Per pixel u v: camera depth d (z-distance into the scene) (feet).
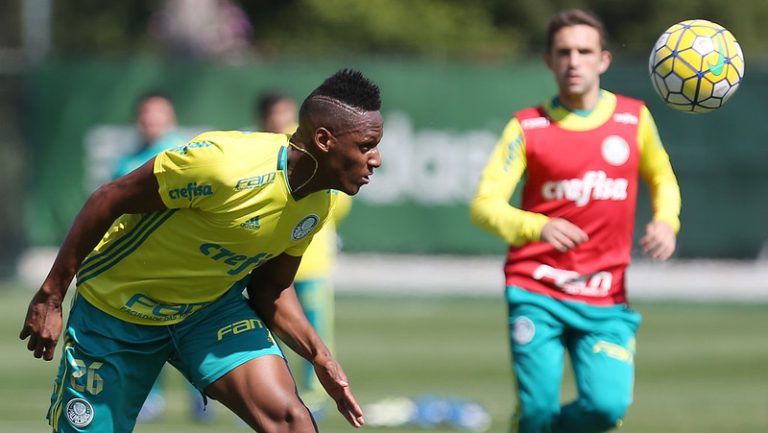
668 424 114.01
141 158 115.34
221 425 112.37
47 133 234.38
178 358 68.33
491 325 189.37
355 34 359.46
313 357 68.95
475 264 231.09
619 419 83.51
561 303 83.82
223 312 68.18
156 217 64.49
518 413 84.38
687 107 76.84
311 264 112.78
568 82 84.89
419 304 214.28
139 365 67.31
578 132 84.74
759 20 366.43
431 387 135.74
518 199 220.64
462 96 230.27
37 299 64.90
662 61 76.69
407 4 364.99
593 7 364.58
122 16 392.06
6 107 238.48
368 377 142.92
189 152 61.93
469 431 109.81
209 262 65.10
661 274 227.81
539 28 365.20
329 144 61.67
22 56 274.77
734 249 227.20
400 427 110.93
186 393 133.49
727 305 217.36
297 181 62.90
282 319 69.46
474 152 230.27
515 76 230.07
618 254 85.05
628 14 363.97
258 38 364.38
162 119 115.34
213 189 62.03
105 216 63.41
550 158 84.74
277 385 65.82
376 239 231.09
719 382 140.36
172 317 67.00
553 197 85.10
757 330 186.19
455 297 221.05
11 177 238.68
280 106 114.32
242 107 233.14
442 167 230.48
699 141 225.76
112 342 66.54
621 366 83.25
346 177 62.49
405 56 353.31
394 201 230.68
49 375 141.38
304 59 298.76
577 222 84.58
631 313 85.40
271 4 370.12
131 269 65.92
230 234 63.67
